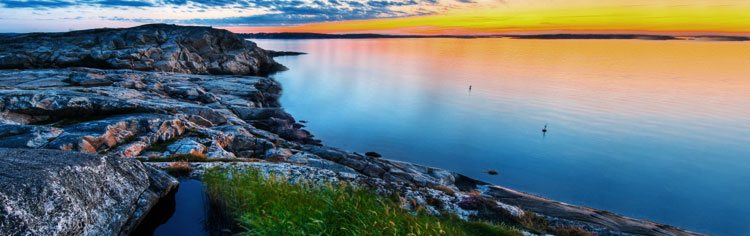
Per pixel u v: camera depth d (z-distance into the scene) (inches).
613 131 2630.4
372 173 1304.1
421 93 4136.3
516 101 3774.6
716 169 1902.1
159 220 479.5
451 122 2741.1
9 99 1074.1
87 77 2413.9
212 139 1159.0
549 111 3287.4
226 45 4867.1
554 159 1961.1
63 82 2335.1
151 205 487.8
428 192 837.2
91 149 892.6
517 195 1316.4
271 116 2256.4
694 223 1298.0
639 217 1331.2
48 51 3750.0
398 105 3356.3
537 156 1998.0
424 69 7185.0
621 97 4136.3
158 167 692.7
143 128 1063.0
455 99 3811.5
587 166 1868.8
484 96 4040.4
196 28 4758.9
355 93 3959.2
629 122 2918.3
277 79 4778.5
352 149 1983.3
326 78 5191.9
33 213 331.3
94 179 422.6
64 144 855.1
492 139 2306.8
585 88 4808.1
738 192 1598.2
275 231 351.3
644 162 1979.6
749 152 2207.2
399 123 2628.0
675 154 2138.3
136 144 974.4
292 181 737.6
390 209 445.4
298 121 2514.8
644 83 5374.0
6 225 308.7
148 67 3841.0
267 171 791.7
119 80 2556.6
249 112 2199.8
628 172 1813.5
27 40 4052.7
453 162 1843.0
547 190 1540.4
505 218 755.4
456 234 505.0
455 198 829.2
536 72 6875.0
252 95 2768.2
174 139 1110.4
